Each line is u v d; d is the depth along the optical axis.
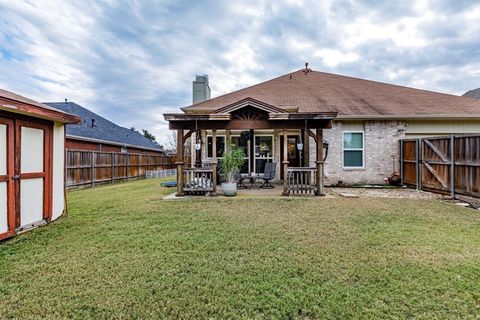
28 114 4.85
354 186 10.88
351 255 3.61
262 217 5.63
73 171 11.41
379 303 2.54
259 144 12.48
